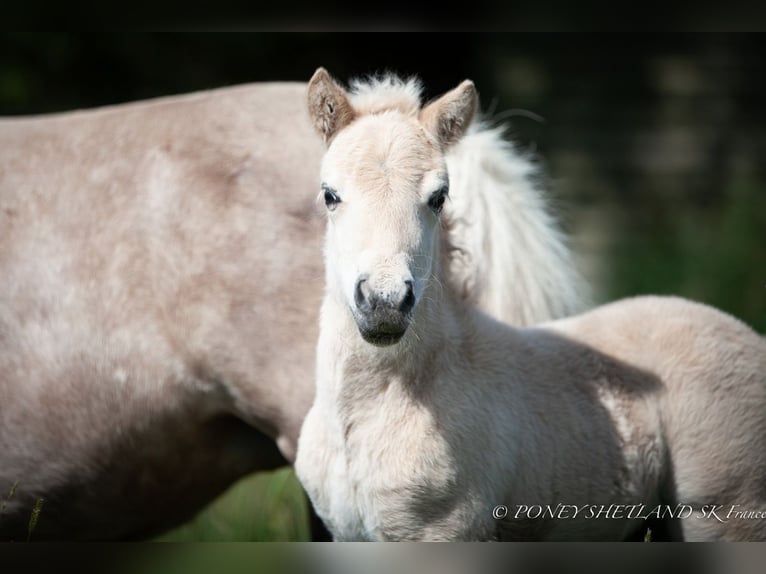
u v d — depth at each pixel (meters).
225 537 9.66
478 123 8.62
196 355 7.92
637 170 20.72
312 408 7.27
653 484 7.41
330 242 6.88
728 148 20.80
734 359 7.63
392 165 6.51
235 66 20.77
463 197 8.01
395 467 6.64
